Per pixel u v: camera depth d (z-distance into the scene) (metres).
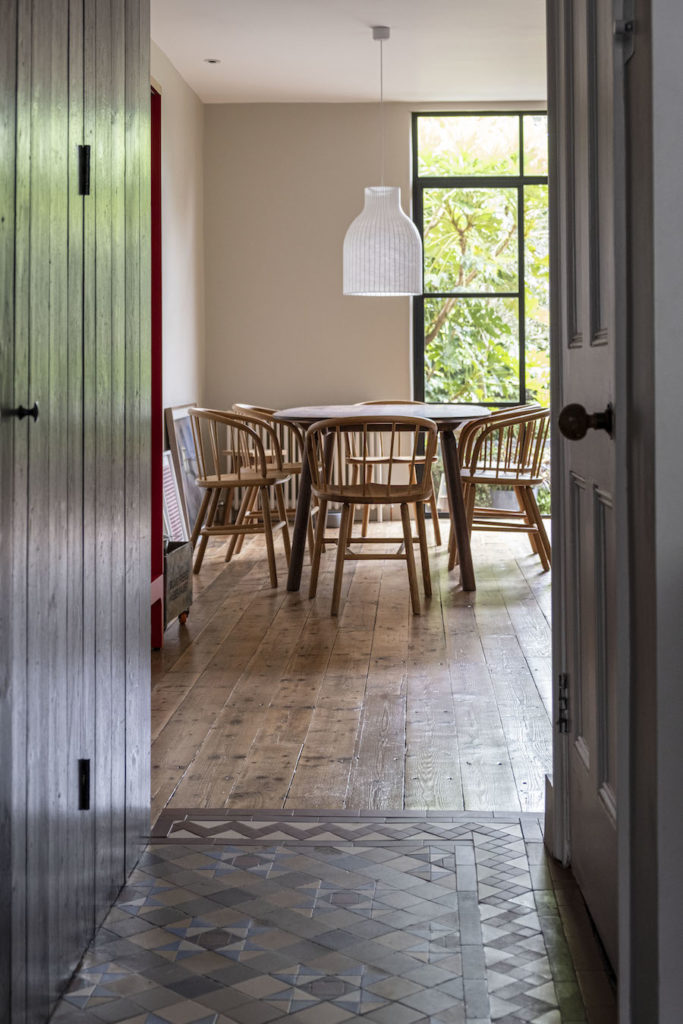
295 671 4.07
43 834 1.79
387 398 8.07
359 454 7.75
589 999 1.86
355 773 2.99
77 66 1.98
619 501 1.65
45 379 1.79
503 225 8.12
